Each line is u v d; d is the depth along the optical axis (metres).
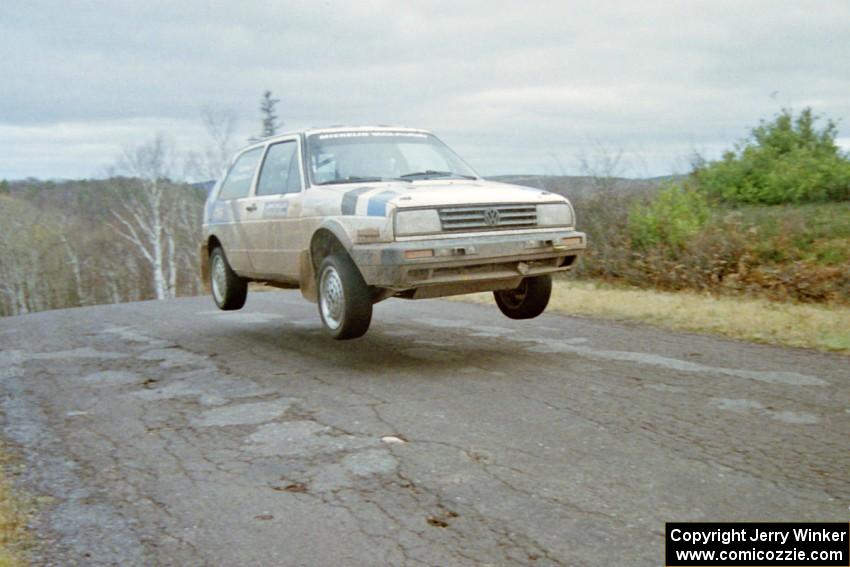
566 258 7.04
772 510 3.72
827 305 10.53
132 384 6.86
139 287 59.66
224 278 9.84
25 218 61.06
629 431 4.92
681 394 5.75
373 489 4.14
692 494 3.93
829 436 4.73
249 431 5.26
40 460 4.91
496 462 4.45
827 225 13.02
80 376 7.32
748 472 4.18
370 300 6.93
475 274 6.60
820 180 15.01
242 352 8.05
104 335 9.80
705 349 7.42
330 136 8.09
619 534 3.52
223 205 9.45
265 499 4.08
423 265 6.30
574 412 5.36
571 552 3.37
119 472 4.61
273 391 6.30
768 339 7.77
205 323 10.42
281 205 7.94
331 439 4.99
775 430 4.86
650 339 8.02
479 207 6.59
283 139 8.51
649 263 13.54
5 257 60.50
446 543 3.50
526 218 6.82
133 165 46.75
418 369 6.86
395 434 5.02
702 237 13.15
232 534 3.69
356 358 7.45
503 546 3.45
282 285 8.84
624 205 14.90
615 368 6.65
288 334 9.11
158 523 3.85
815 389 5.81
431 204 6.44
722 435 4.79
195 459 4.76
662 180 15.48
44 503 4.18
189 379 6.93
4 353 8.82
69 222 62.16
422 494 4.04
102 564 3.46
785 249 12.36
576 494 3.96
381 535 3.60
